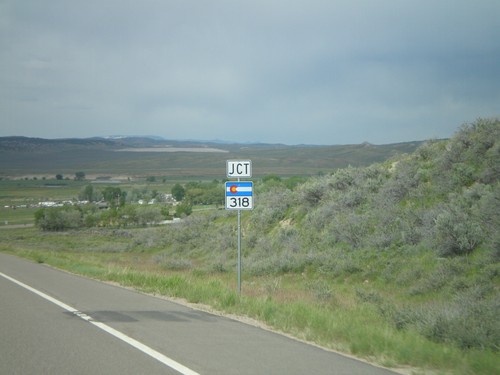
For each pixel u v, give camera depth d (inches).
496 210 848.3
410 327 478.0
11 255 1600.6
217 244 1523.1
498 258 775.1
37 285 797.2
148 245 1943.9
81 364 343.0
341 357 373.7
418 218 987.3
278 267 1083.9
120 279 851.4
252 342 413.4
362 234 1054.4
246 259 1277.1
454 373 347.6
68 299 647.1
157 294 711.1
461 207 916.0
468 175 1016.2
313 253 1077.1
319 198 1339.8
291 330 464.1
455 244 844.6
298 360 360.5
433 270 830.5
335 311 567.2
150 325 477.7
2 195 7460.6
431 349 381.1
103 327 466.0
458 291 724.7
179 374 321.4
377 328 455.5
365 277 928.3
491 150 1015.0
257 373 327.0
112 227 3745.1
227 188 669.3
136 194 5797.2
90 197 6181.1
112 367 335.9
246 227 1528.1
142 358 358.3
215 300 604.7
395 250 951.0
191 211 3631.9
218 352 378.0
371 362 373.1
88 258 1496.1
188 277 893.2
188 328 466.3
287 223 1359.5
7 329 456.4
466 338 416.2
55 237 3083.2
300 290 805.9
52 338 420.5
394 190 1119.0
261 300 578.6
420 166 1154.0
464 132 1110.4
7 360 352.5
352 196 1201.4
